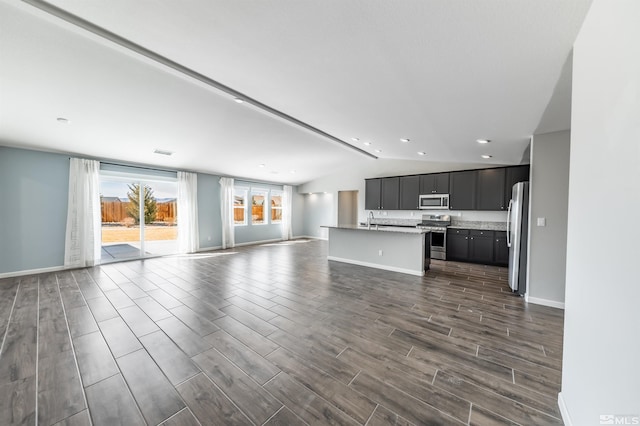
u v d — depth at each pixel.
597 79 1.09
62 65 2.30
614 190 0.94
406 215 6.66
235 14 1.43
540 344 2.19
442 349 2.11
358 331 2.41
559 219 3.00
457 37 1.37
